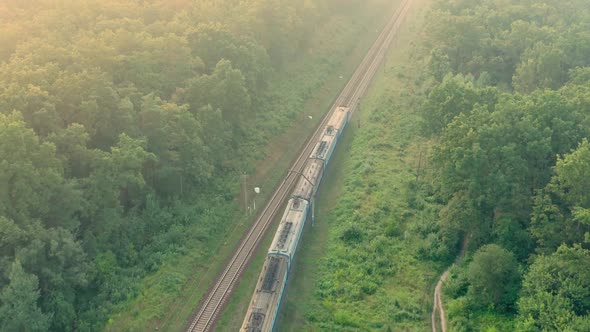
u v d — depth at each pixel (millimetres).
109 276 77875
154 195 91500
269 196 103625
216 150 102625
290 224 85938
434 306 78000
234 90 107188
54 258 70875
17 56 94438
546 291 67375
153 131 91188
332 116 124625
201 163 95938
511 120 87250
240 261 86375
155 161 90062
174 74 105188
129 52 102375
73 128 79688
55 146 74688
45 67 87625
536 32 133125
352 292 79250
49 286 70250
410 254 87500
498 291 73562
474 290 75500
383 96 141375
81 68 92000
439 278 83312
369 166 109938
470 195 83312
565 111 87812
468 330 72062
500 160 83500
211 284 82000
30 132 72312
